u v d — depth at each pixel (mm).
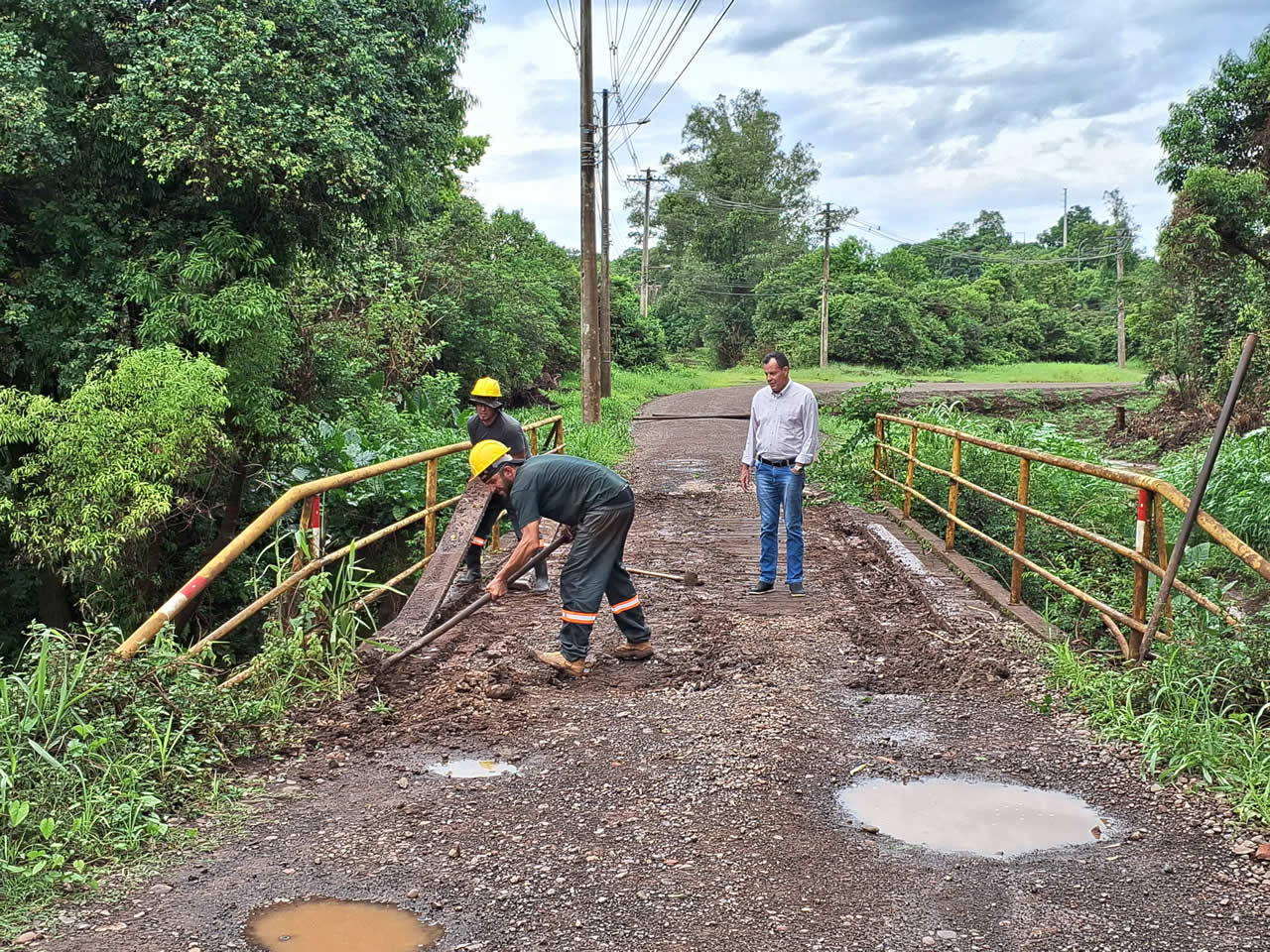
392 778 4344
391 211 14328
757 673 5824
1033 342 73812
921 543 9516
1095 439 29500
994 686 5531
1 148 10289
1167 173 23766
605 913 3223
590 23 22500
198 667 4797
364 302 20250
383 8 14797
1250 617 5906
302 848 3680
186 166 11422
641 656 6133
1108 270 83812
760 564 8227
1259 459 11867
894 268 81250
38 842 3521
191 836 3744
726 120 71812
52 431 9898
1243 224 21984
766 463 7809
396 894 3346
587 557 5719
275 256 13039
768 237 71375
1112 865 3531
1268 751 4254
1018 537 7102
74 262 11664
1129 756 4496
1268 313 21281
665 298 70188
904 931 3104
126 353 10906
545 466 5762
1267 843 3617
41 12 10875
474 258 30094
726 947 3025
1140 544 5621
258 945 3025
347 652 5672
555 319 38188
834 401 32844
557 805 4055
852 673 5820
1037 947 3010
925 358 62250
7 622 13094
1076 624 6520
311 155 11844
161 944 3025
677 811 4000
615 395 36281
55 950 2979
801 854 3629
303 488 5617
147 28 11273
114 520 10133
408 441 15477
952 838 3760
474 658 6105
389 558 11734
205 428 10453
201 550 12883
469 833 3805
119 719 4273
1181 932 3084
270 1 12062
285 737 4742
